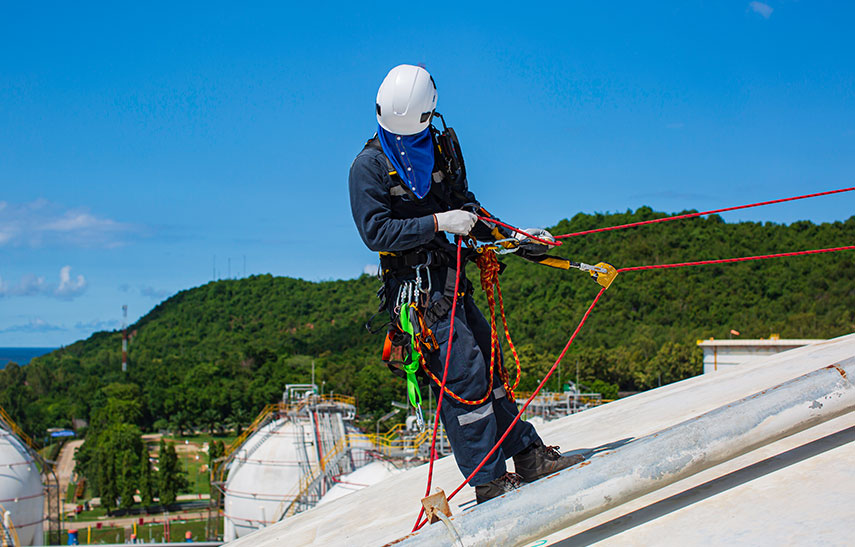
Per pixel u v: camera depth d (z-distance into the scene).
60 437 137.75
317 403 39.31
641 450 2.08
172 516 68.38
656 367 123.56
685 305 152.25
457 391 2.89
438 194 3.08
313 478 33.31
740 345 21.19
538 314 154.88
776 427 2.10
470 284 3.13
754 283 153.25
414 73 2.92
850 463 2.19
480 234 3.27
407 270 2.99
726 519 2.03
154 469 89.25
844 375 2.18
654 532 2.09
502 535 2.05
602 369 123.06
